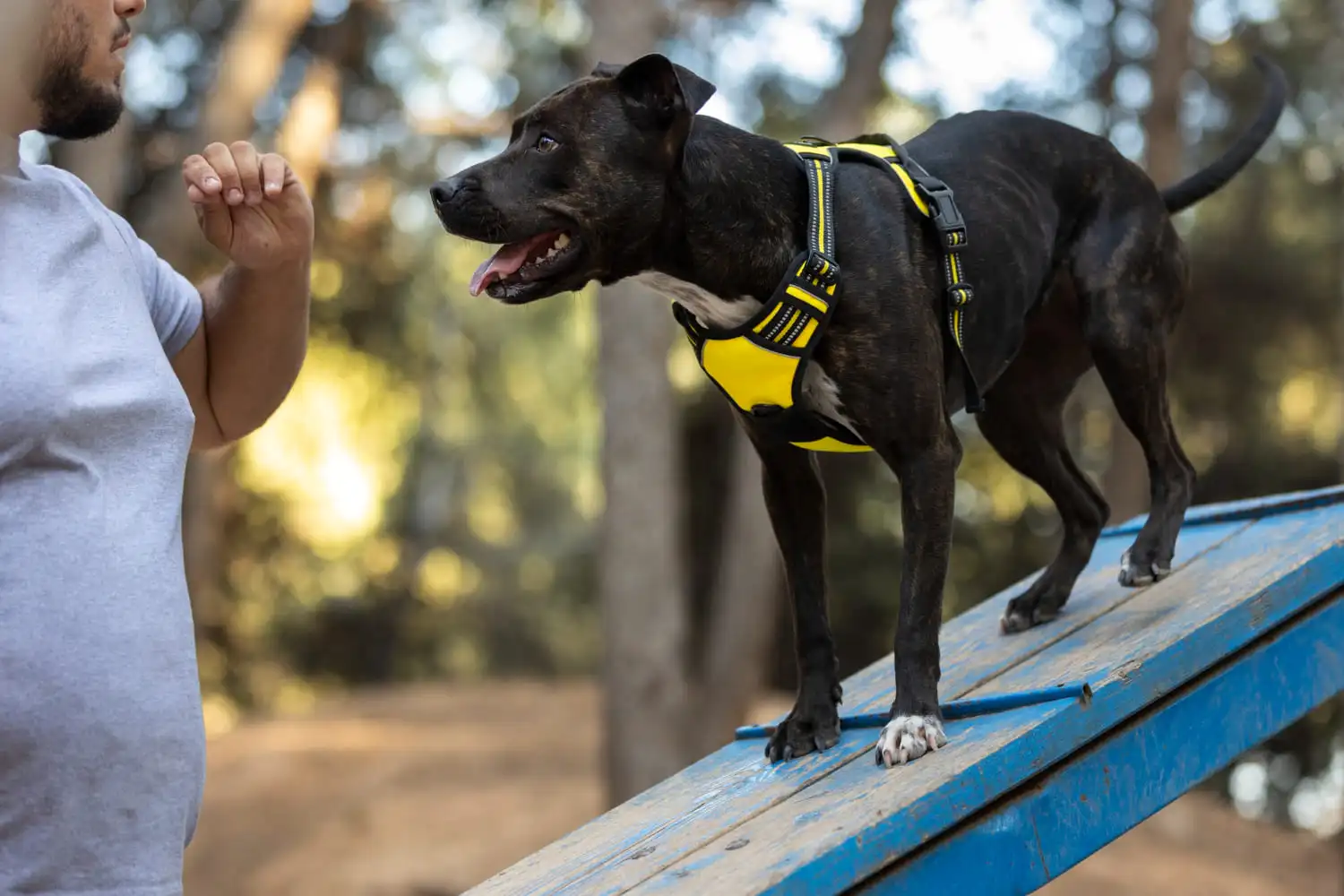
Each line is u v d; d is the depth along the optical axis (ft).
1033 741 7.72
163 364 6.48
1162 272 10.85
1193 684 8.78
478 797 30.89
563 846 9.19
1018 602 11.05
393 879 26.27
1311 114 42.65
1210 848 29.53
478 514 65.62
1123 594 10.80
